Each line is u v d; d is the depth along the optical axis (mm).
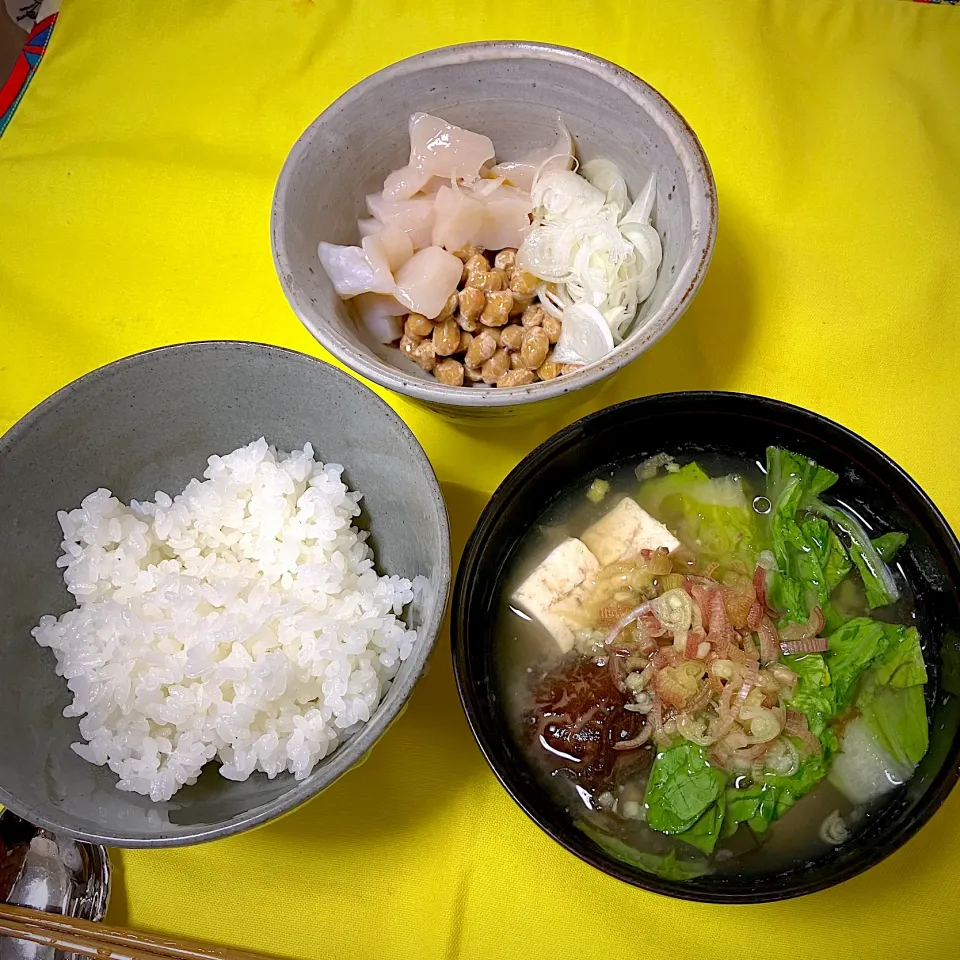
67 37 410
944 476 330
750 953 286
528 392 280
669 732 284
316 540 301
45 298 370
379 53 398
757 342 348
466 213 326
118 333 364
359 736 249
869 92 379
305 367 290
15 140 397
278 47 402
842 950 286
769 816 279
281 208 306
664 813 280
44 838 300
